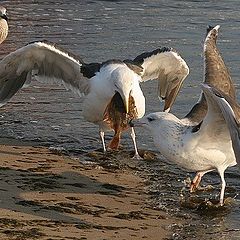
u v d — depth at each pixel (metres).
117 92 13.34
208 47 12.70
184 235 10.22
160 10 29.08
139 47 22.64
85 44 22.80
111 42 23.23
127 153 13.98
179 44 23.16
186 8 29.62
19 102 17.02
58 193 11.44
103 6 29.62
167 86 15.17
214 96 9.94
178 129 11.17
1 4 29.30
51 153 13.74
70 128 15.37
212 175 12.81
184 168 11.93
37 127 15.34
